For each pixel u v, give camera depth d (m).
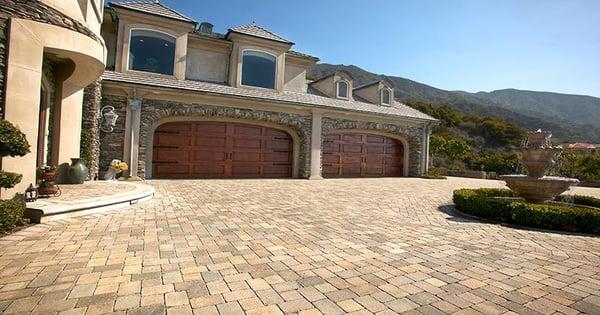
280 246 4.56
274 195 9.64
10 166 5.65
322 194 10.27
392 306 2.90
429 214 7.44
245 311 2.70
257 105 14.50
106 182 9.44
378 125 17.78
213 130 14.27
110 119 11.41
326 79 18.52
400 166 19.56
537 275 3.74
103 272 3.40
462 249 4.72
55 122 8.51
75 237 4.61
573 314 2.84
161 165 13.27
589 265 4.12
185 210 6.84
